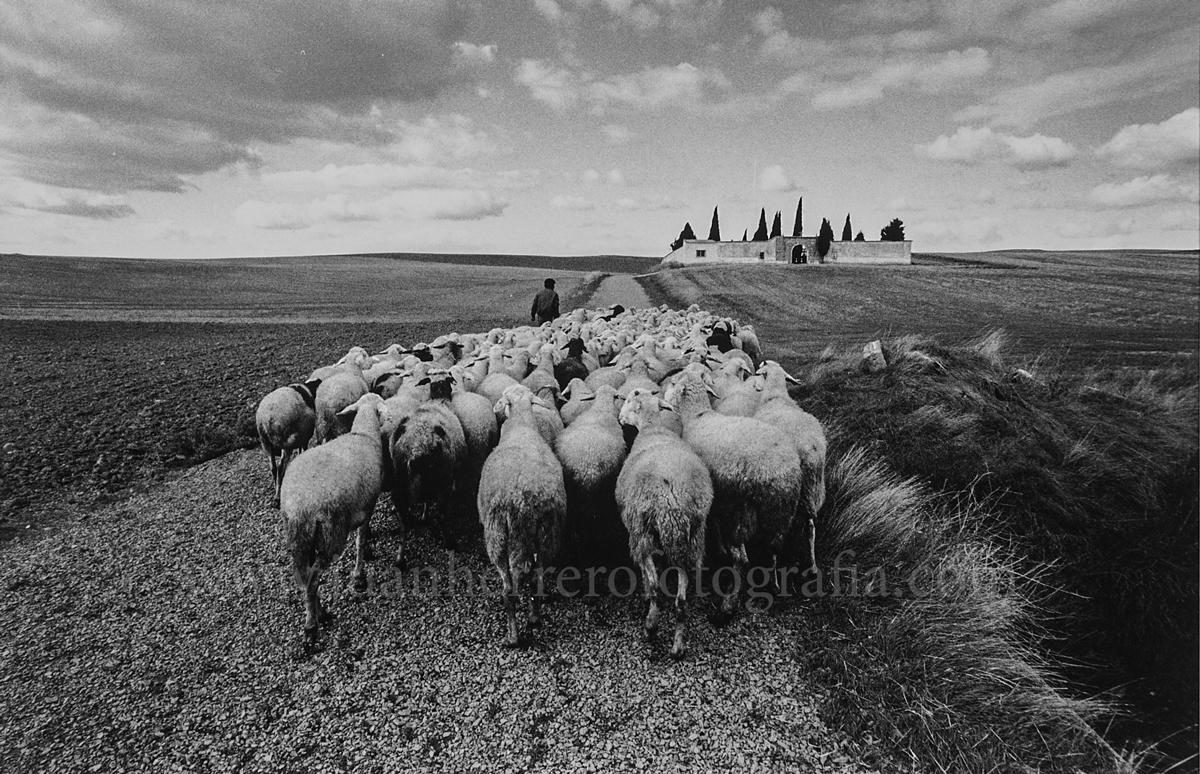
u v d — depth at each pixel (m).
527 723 4.71
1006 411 9.59
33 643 5.55
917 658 5.26
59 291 51.12
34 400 14.11
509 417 7.67
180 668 5.28
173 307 44.03
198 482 9.30
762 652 5.49
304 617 5.99
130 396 14.60
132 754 4.41
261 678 5.17
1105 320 32.56
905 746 4.57
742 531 6.05
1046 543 7.41
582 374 12.15
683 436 7.24
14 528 7.73
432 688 5.07
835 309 40.81
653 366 10.85
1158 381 12.30
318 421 8.93
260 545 7.35
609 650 5.53
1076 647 6.59
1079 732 5.04
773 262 85.31
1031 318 34.34
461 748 4.49
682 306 44.84
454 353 13.65
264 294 57.97
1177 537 7.32
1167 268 70.62
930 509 7.67
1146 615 6.71
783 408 7.55
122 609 6.07
